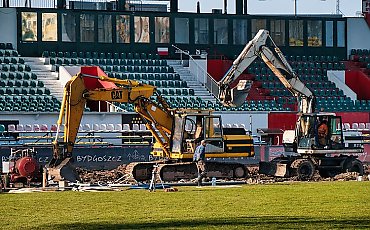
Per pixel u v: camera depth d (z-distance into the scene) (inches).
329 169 4936.0
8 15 7086.6
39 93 6555.1
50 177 4215.1
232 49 7701.8
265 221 2650.1
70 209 3080.7
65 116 4402.1
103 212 2970.0
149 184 4237.2
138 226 2551.7
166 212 2947.8
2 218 2815.0
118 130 5871.1
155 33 7485.2
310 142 4886.8
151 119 4682.6
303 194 3585.1
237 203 3230.8
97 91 4473.4
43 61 6988.2
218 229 2472.9
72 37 7229.3
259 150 5561.0
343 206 3100.4
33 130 5851.4
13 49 7032.5
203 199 3398.1
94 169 5280.5
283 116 6801.2
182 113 4690.0
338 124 4945.9
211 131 4702.3
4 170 4306.1
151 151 5201.8
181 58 7401.6
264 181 4544.8
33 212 2992.1
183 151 4643.2
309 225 2546.8
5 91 6515.8
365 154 5920.3
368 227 2507.4
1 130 5871.1
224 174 4662.9
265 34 5157.5
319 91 7687.0
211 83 7111.2
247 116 6761.8
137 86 4643.2
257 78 7440.9
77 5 7790.4
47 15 7155.5
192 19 7588.6
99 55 7229.3
